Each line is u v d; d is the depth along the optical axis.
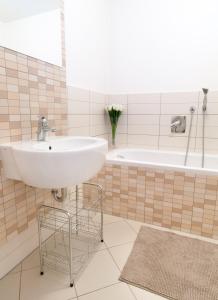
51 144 1.21
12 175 1.06
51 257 1.30
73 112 1.78
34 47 1.27
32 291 1.06
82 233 1.56
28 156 0.89
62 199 1.35
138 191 1.72
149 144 2.41
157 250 1.38
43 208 1.41
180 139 2.26
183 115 2.21
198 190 1.53
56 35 1.47
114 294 1.05
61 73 1.55
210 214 1.52
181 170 1.56
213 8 1.98
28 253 1.33
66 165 0.90
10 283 1.11
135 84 2.38
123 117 2.47
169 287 1.09
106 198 1.85
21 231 1.26
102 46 2.26
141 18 2.24
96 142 1.18
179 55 2.16
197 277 1.16
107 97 2.48
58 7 1.48
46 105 1.41
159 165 1.62
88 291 1.07
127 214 1.79
